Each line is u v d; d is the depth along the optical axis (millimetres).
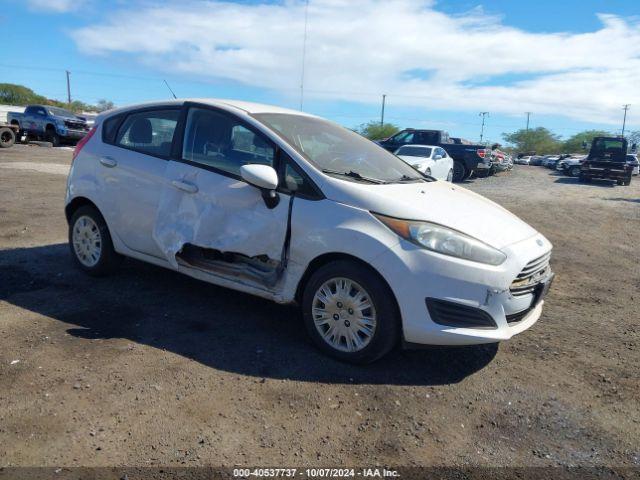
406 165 4953
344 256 3678
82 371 3412
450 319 3467
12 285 4914
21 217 7859
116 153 4867
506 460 2812
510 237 3785
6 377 3295
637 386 3682
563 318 4992
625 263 7469
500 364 3920
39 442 2707
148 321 4266
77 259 5289
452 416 3193
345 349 3727
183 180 4344
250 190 4000
